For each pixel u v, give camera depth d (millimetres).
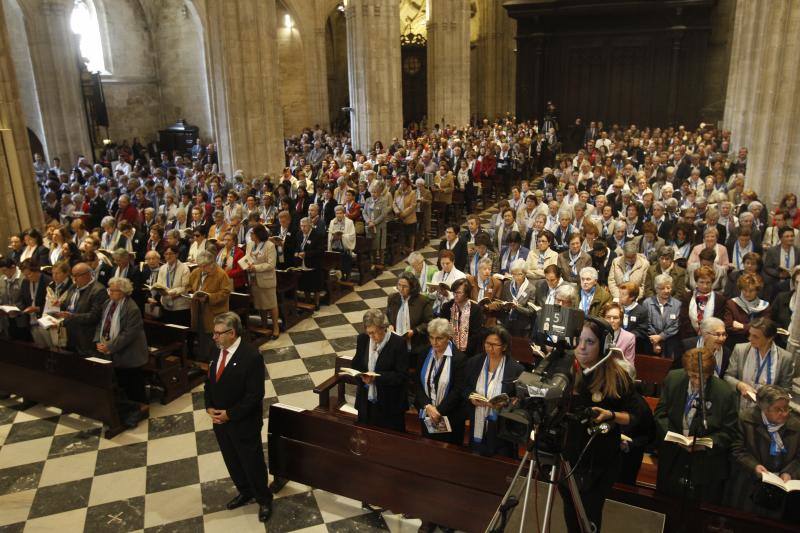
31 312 8164
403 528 5504
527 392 3344
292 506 5820
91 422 7543
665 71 31422
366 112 23469
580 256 8492
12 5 22688
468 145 23172
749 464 4324
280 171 17625
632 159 21406
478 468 4852
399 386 5770
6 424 7527
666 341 7145
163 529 5531
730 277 8305
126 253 9219
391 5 23000
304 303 11727
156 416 7664
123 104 28984
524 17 32219
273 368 8914
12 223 10250
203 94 29938
